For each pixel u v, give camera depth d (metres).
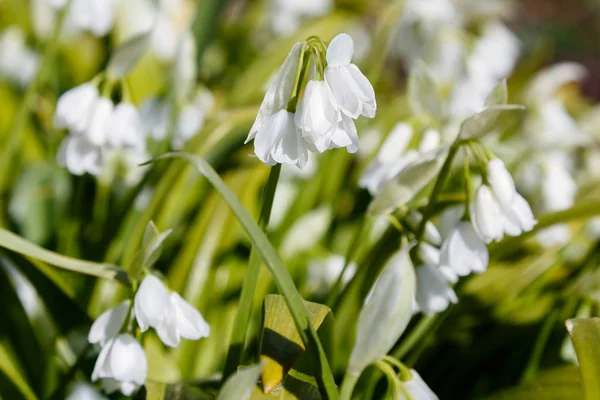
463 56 0.59
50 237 0.51
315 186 0.54
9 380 0.42
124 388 0.38
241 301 0.38
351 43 0.35
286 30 0.77
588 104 0.76
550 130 0.53
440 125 0.44
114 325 0.37
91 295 0.45
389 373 0.37
